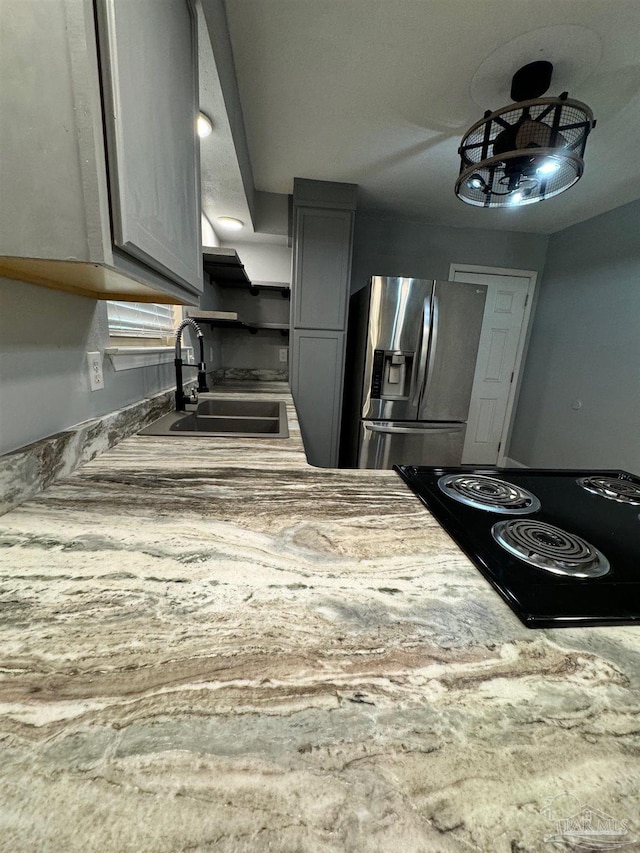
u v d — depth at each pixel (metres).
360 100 1.57
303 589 0.45
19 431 0.67
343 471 0.86
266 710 0.30
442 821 0.24
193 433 1.13
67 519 0.59
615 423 2.56
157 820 0.23
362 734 0.28
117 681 0.32
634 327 2.43
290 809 0.24
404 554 0.53
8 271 0.59
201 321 2.19
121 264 0.55
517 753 0.28
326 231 2.36
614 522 0.70
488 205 1.58
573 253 2.91
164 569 0.47
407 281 2.30
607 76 1.38
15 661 0.33
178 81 0.75
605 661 0.36
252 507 0.66
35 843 0.22
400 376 2.48
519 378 3.45
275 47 1.31
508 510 0.71
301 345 2.48
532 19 1.17
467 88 1.48
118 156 0.49
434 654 0.36
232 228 2.53
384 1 1.12
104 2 0.44
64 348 0.80
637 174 2.08
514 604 0.43
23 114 0.45
